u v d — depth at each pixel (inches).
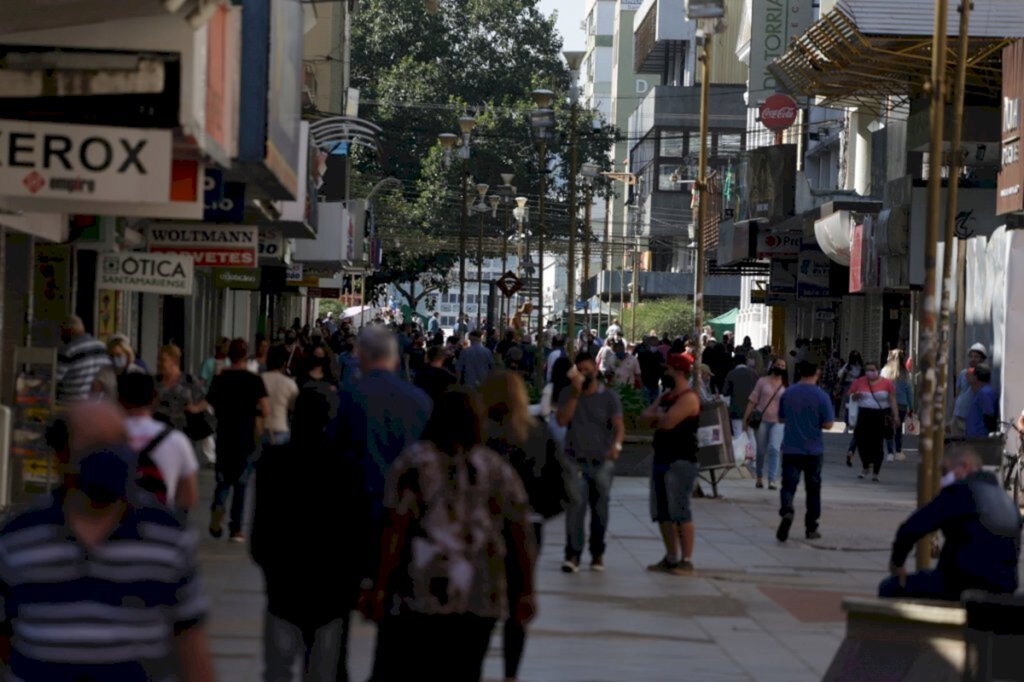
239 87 1498.5
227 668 903.7
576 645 1030.4
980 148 3253.0
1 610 456.4
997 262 2596.0
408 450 665.6
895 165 3757.4
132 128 1126.4
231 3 1432.1
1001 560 848.3
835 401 4357.8
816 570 1446.9
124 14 1133.1
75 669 452.4
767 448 2210.9
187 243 2075.5
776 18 4576.8
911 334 3550.7
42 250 2000.5
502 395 911.7
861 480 2405.3
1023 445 1956.2
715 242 5157.5
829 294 4370.1
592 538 1374.3
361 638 1026.1
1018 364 2463.1
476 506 657.0
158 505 462.3
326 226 3425.2
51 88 1144.2
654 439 1386.6
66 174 1117.1
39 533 452.1
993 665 732.7
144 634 455.8
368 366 866.8
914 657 748.6
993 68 2999.5
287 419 1583.4
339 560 759.7
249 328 4205.2
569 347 3132.4
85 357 1515.7
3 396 1728.6
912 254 3216.0
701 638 1075.9
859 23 2915.8
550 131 3814.0
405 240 7691.9
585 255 4776.1
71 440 458.9
